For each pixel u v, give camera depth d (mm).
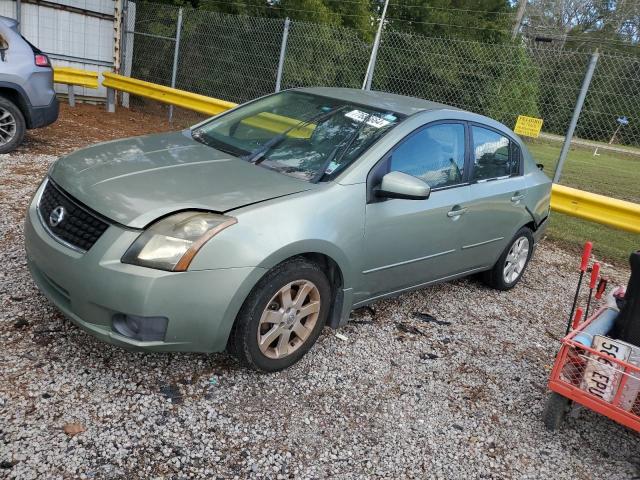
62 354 3107
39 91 7129
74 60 11898
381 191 3447
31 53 7055
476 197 4316
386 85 10180
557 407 3191
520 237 5125
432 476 2740
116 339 2740
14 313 3406
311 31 10695
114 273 2668
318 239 3115
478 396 3482
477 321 4535
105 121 10867
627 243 7805
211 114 10055
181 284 2703
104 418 2701
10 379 2836
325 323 3535
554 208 6973
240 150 3764
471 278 5508
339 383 3338
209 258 2750
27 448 2436
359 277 3525
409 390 3402
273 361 3197
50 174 3354
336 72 10641
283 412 2992
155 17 12672
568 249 7227
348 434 2924
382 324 4164
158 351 2799
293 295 3217
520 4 17703
